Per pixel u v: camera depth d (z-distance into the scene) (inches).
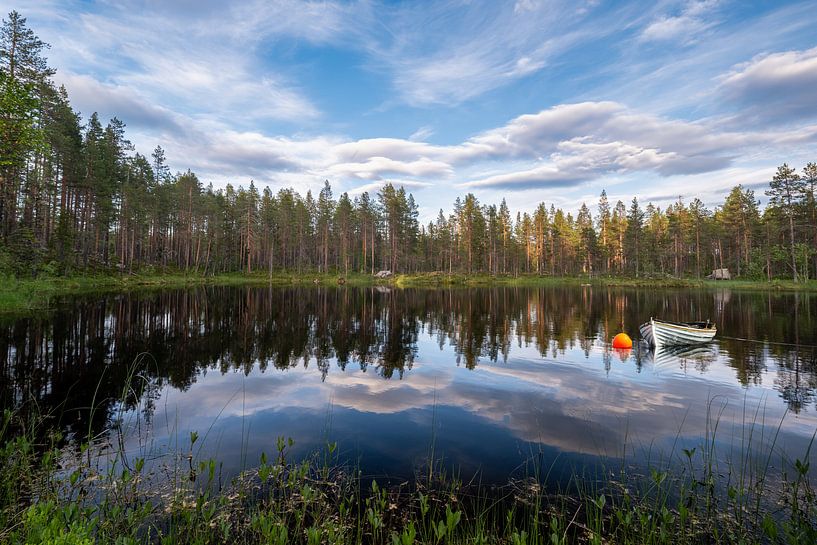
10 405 331.3
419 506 195.0
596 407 352.5
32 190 1486.2
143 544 158.1
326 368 494.0
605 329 833.5
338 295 1744.6
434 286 2655.0
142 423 303.4
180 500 194.4
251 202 3090.6
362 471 231.6
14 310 864.9
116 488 204.1
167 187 2696.9
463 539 163.8
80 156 1812.3
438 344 662.5
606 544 166.1
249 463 239.8
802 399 373.4
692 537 171.8
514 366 510.6
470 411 341.1
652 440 279.9
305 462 221.8
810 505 193.6
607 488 214.2
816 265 2532.0
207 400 362.3
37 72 1332.4
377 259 4010.8
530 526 179.3
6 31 1248.8
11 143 797.2
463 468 236.8
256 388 403.5
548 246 3796.8
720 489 212.2
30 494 192.7
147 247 2731.3
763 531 175.0
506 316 1044.5
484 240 3494.1
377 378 449.7
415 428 301.4
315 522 169.9
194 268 2940.5
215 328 770.8
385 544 163.8
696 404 359.9
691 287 2512.3
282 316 980.6
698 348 627.5
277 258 3718.0
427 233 4212.6
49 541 120.9
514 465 241.1
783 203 2305.6
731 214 2849.4
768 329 801.6
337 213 3590.1
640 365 516.1
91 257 2057.1
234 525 175.0
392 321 934.4
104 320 790.5
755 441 278.8
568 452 260.2
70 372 433.4
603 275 3494.1
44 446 255.1
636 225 3147.1
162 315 906.1
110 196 2089.1
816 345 647.8
